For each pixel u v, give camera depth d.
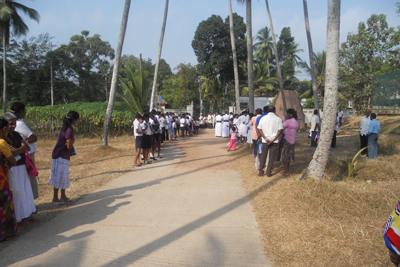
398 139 10.68
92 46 41.09
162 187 6.36
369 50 23.33
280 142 7.32
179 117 21.70
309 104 34.03
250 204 5.09
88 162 9.50
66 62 34.59
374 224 3.98
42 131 17.12
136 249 3.51
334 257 3.17
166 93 51.31
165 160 10.05
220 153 11.52
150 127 9.38
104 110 17.59
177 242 3.68
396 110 18.31
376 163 7.25
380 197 4.87
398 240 1.93
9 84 29.11
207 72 33.69
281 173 7.24
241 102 28.88
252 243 3.62
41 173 7.83
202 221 4.37
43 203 5.28
